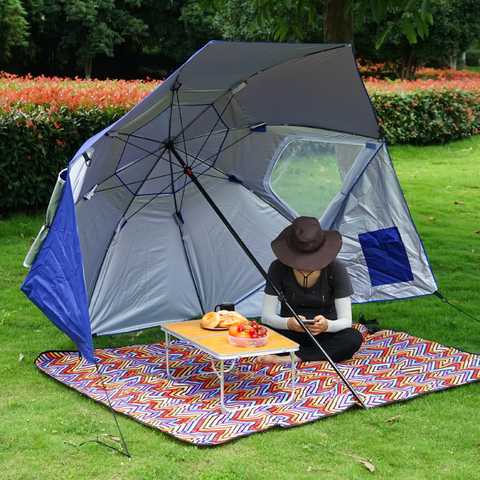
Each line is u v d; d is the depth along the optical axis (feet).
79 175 11.87
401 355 13.74
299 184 16.83
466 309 17.26
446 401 11.18
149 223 15.37
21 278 19.80
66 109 25.32
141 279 15.70
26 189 24.91
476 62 146.20
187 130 13.88
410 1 14.08
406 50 77.05
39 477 8.52
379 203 16.17
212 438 9.55
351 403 10.96
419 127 43.86
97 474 8.62
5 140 23.66
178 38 115.75
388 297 16.61
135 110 11.19
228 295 16.97
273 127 15.33
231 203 16.35
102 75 126.72
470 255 22.49
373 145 15.65
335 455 9.18
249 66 12.46
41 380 12.47
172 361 13.76
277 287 13.52
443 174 35.94
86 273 14.56
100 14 108.17
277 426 10.12
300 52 12.47
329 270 13.41
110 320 15.47
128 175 13.97
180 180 15.17
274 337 11.64
